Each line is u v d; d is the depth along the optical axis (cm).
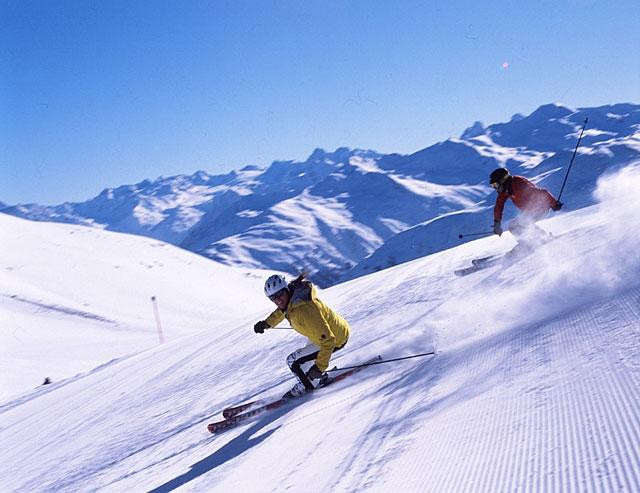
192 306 6744
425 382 342
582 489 157
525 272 611
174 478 406
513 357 301
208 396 701
